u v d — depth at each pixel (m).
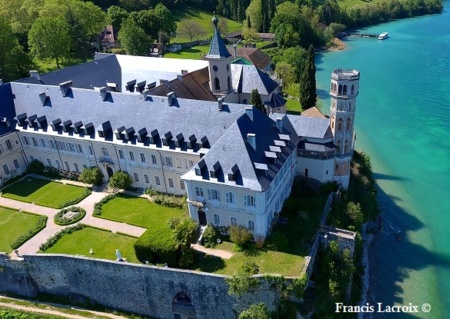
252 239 64.44
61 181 86.19
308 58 112.94
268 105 102.94
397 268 74.62
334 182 78.06
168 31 196.88
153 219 71.75
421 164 105.75
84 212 74.88
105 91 81.94
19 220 74.50
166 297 61.06
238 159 62.28
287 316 57.50
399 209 89.56
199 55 183.00
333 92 73.25
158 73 103.56
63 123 81.94
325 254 63.66
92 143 80.38
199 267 60.47
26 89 88.81
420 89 149.75
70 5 153.12
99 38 174.12
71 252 65.25
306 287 59.06
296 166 78.19
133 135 76.94
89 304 65.19
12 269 65.31
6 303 65.56
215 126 72.44
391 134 120.50
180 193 77.75
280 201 70.44
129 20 162.50
